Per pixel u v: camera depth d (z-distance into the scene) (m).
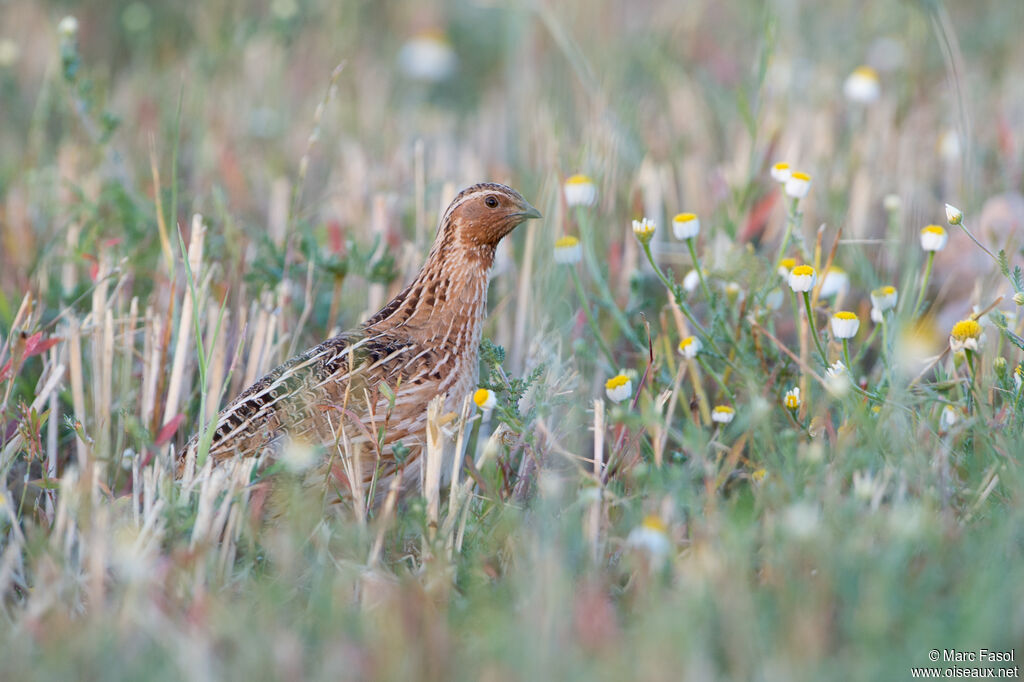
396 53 21.94
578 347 10.15
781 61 17.70
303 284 12.41
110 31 21.14
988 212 13.20
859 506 7.88
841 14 21.11
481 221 10.07
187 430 10.70
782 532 7.40
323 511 9.14
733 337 10.05
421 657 6.61
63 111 15.83
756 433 9.43
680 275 12.79
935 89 17.70
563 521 8.12
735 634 6.61
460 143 17.92
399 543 9.02
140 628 7.00
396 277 11.69
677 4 21.44
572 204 10.98
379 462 9.23
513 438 9.67
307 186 15.83
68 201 13.85
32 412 9.38
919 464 8.34
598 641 6.74
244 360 11.13
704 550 7.42
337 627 6.95
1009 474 8.20
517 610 7.16
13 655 6.78
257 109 18.20
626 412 8.23
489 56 22.11
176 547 8.00
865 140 15.52
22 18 20.52
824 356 9.23
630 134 15.04
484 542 8.58
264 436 9.28
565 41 14.63
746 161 14.41
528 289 11.48
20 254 13.09
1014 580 6.94
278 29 17.88
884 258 12.88
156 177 10.94
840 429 8.78
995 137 15.51
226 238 12.06
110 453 10.38
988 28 20.58
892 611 6.70
